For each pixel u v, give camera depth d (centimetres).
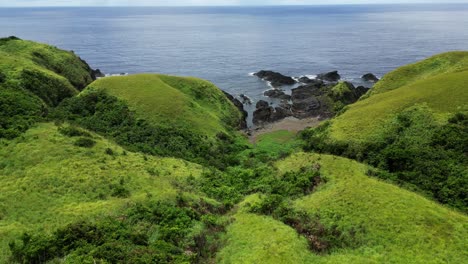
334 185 3203
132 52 17038
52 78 7075
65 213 2838
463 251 2280
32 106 5300
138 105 6256
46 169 3466
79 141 4081
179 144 5288
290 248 2317
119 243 2288
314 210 2830
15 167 3528
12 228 2616
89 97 6506
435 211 2681
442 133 4166
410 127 4531
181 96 6669
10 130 4178
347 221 2616
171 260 2164
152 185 3453
